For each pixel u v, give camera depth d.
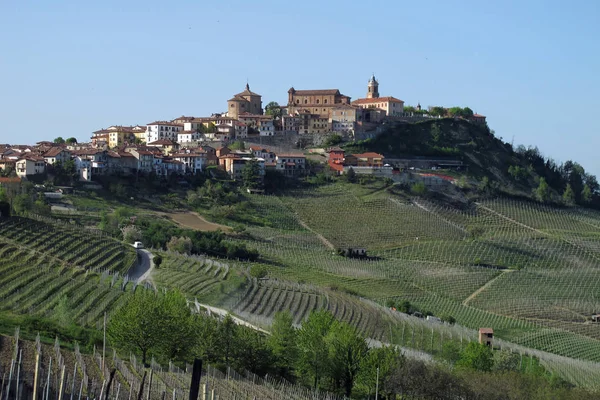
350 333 175.62
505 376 177.50
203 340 163.25
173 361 160.75
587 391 177.50
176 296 178.25
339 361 170.50
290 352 174.00
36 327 158.50
